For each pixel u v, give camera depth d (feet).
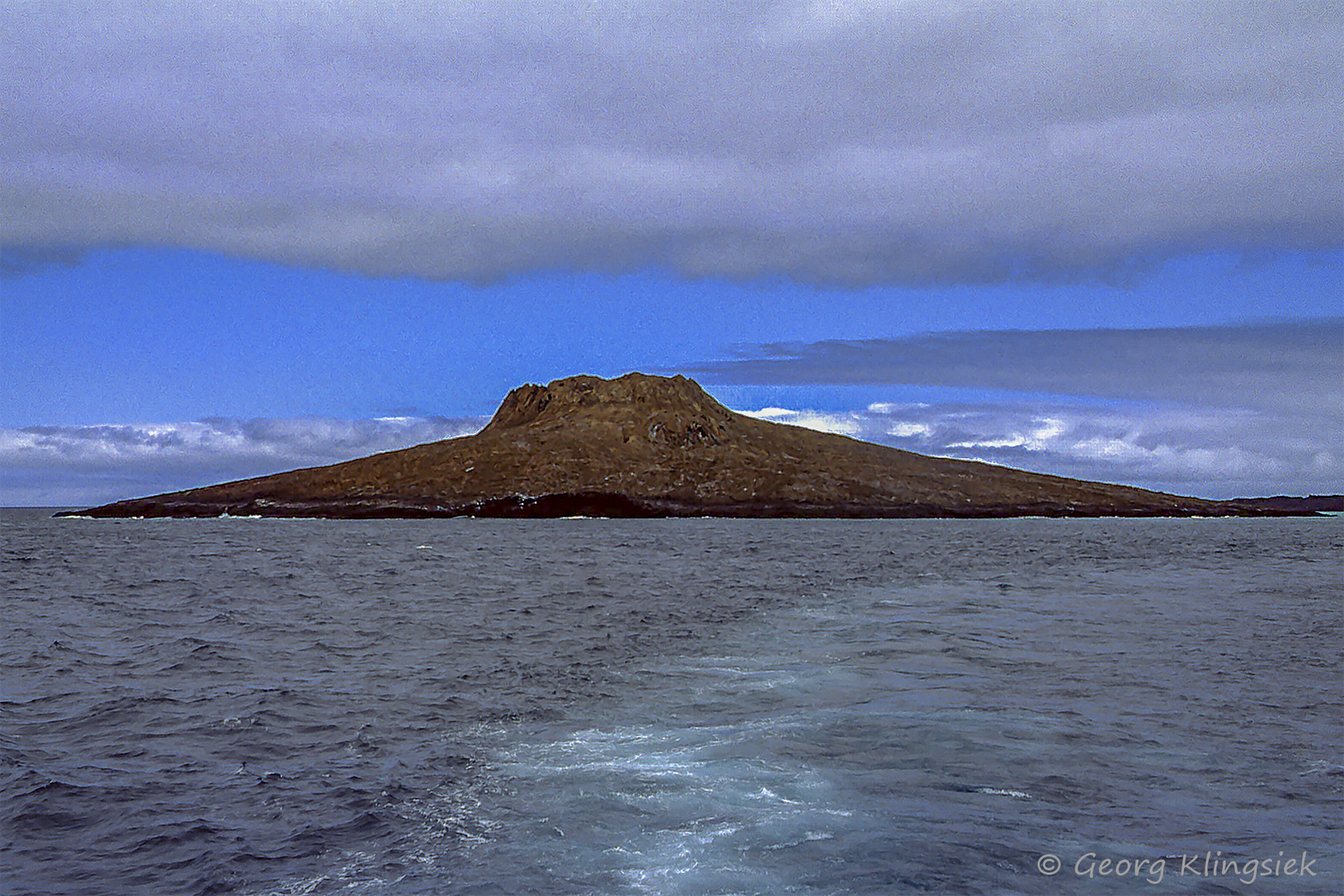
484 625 103.40
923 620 102.89
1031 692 63.67
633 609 118.32
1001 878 33.76
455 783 44.86
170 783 45.70
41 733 55.31
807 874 34.06
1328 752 49.52
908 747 49.42
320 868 35.47
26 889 34.22
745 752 48.73
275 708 61.41
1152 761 47.60
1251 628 96.22
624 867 34.78
